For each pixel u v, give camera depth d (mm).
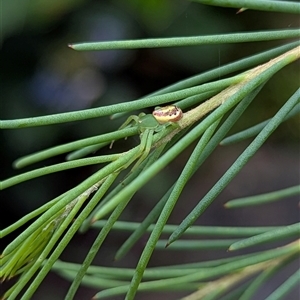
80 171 583
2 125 148
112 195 164
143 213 563
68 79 564
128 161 151
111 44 158
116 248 556
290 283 183
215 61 576
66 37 538
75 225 151
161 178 571
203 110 160
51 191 565
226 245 192
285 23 590
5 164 524
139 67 596
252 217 585
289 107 153
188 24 533
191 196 624
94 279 193
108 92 578
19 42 525
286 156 671
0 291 444
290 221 578
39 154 163
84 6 532
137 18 511
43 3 447
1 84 525
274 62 162
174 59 573
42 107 543
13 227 148
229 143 177
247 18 577
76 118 150
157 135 156
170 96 154
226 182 153
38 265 151
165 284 188
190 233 190
